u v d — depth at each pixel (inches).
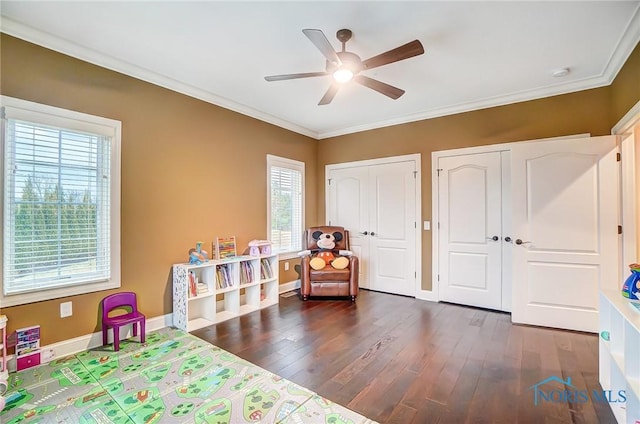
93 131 107.3
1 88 89.2
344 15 86.8
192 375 89.8
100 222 110.2
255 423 69.7
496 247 148.3
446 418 71.4
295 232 196.1
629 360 63.3
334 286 165.9
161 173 126.7
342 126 196.1
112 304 110.0
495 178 148.6
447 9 83.9
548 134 136.3
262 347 108.7
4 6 82.8
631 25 90.3
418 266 170.7
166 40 100.0
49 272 99.1
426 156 168.1
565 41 99.0
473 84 132.2
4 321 82.0
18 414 72.2
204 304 137.0
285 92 142.5
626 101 106.7
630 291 74.1
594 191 120.6
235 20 89.4
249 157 164.6
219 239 146.5
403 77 125.8
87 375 89.4
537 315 128.7
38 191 96.6
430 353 103.7
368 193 190.2
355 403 76.9
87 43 101.9
